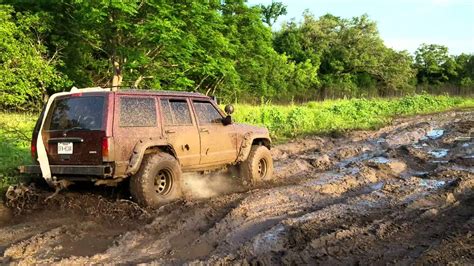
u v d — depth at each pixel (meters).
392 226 6.33
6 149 10.46
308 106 29.34
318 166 11.95
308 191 8.55
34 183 7.94
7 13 17.08
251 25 25.78
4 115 16.09
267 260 5.28
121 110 7.18
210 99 8.88
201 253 5.65
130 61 18.58
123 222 6.75
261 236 5.95
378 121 22.50
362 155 13.72
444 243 5.52
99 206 7.21
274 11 42.91
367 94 48.12
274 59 33.66
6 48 15.99
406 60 53.19
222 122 8.95
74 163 7.12
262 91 32.84
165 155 7.57
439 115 27.03
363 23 51.56
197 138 8.25
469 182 8.59
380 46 51.53
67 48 20.61
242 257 5.38
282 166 11.38
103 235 6.27
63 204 7.32
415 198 8.01
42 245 5.82
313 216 6.82
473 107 34.53
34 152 7.52
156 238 6.09
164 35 16.91
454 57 59.97
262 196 7.82
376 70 51.47
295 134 17.47
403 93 51.81
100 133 6.92
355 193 8.74
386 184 9.04
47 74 17.08
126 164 7.07
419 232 6.12
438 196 7.88
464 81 55.53
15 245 5.74
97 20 16.72
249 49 27.06
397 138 16.69
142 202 7.25
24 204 7.41
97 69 22.77
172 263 5.28
